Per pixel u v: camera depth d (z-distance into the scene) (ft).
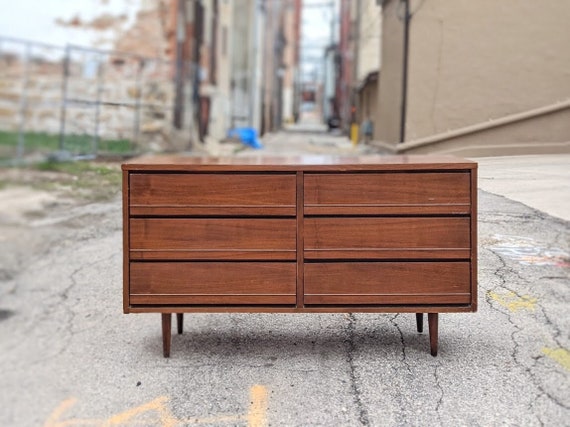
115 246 14.07
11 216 9.61
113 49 39.19
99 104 31.83
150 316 12.12
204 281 9.84
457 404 8.93
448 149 39.99
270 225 9.81
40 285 9.97
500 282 13.88
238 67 85.20
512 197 20.92
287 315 12.77
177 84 45.32
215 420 8.45
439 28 40.63
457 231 9.82
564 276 13.96
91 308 11.05
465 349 10.84
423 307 9.87
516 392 9.25
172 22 44.42
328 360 10.47
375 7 69.97
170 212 9.77
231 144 63.62
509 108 39.60
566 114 38.14
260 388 9.39
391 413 8.69
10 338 8.72
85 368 9.20
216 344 11.09
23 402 7.89
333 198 9.78
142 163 9.82
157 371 9.79
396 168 9.74
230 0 73.46
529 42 39.17
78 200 15.17
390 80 49.49
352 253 9.81
